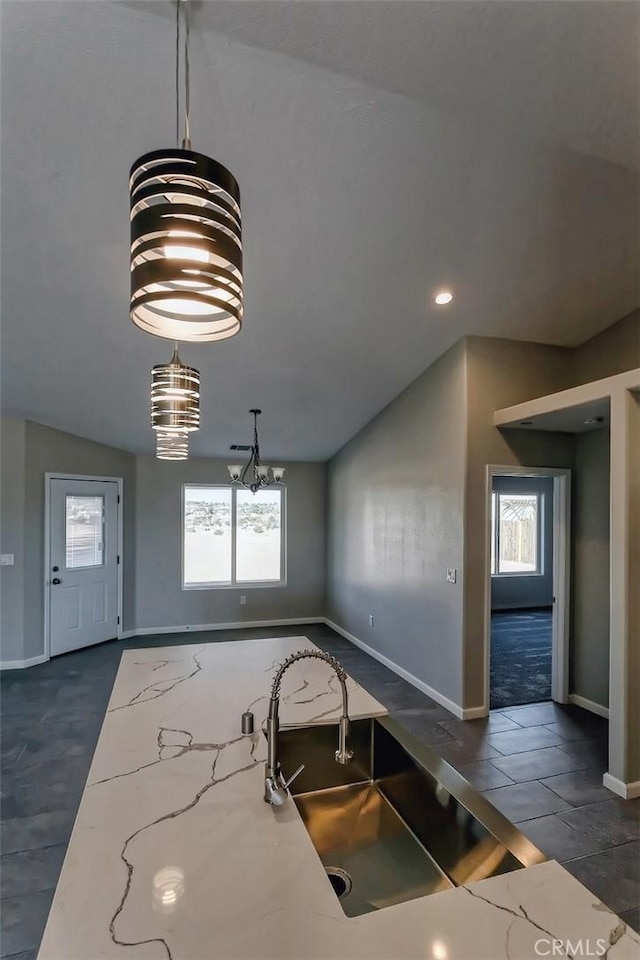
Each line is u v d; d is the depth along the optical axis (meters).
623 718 2.90
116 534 6.15
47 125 2.19
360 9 1.68
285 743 1.77
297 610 7.03
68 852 1.09
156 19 1.74
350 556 6.21
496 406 4.10
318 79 2.00
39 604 5.29
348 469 6.30
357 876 1.47
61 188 2.52
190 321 1.29
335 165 2.46
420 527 4.59
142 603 6.45
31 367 4.21
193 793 1.34
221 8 1.69
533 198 2.72
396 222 2.86
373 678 4.82
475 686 3.98
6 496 5.11
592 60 1.85
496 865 1.20
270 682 2.20
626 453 2.93
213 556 6.82
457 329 3.96
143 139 2.26
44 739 3.60
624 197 2.74
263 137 2.29
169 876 1.02
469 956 0.84
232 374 4.53
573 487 4.37
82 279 3.16
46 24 1.76
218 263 1.13
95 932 0.88
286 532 7.02
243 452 6.58
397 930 0.89
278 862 1.07
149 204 1.12
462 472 4.00
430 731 3.71
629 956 0.85
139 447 6.16
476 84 2.01
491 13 1.66
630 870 2.29
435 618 4.32
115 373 4.34
